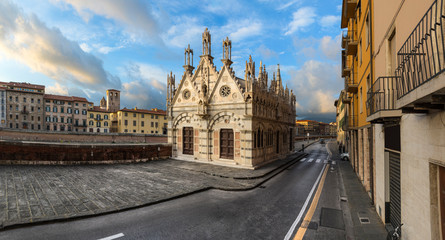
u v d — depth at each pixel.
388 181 9.55
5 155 18.56
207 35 27.22
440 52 4.71
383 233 8.96
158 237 8.55
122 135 52.50
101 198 12.14
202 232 9.12
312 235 9.16
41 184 13.87
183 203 12.54
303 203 13.23
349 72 24.94
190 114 27.98
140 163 24.73
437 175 5.44
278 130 32.69
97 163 22.50
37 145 19.70
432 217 5.49
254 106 23.91
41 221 8.89
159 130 97.06
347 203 13.28
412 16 6.30
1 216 9.05
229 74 25.06
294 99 42.66
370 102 9.33
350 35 22.45
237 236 8.91
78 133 46.41
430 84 3.82
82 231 8.65
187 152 28.39
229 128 24.84
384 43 9.45
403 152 7.43
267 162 26.55
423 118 5.91
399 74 7.41
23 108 78.56
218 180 18.09
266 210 11.95
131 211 10.95
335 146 61.72
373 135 12.19
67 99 87.62
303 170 24.95
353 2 17.77
